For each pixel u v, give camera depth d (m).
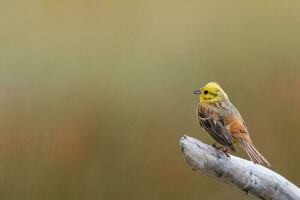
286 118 16.03
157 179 15.62
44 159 15.67
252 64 17.38
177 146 15.89
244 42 18.11
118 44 18.41
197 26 18.83
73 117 16.22
